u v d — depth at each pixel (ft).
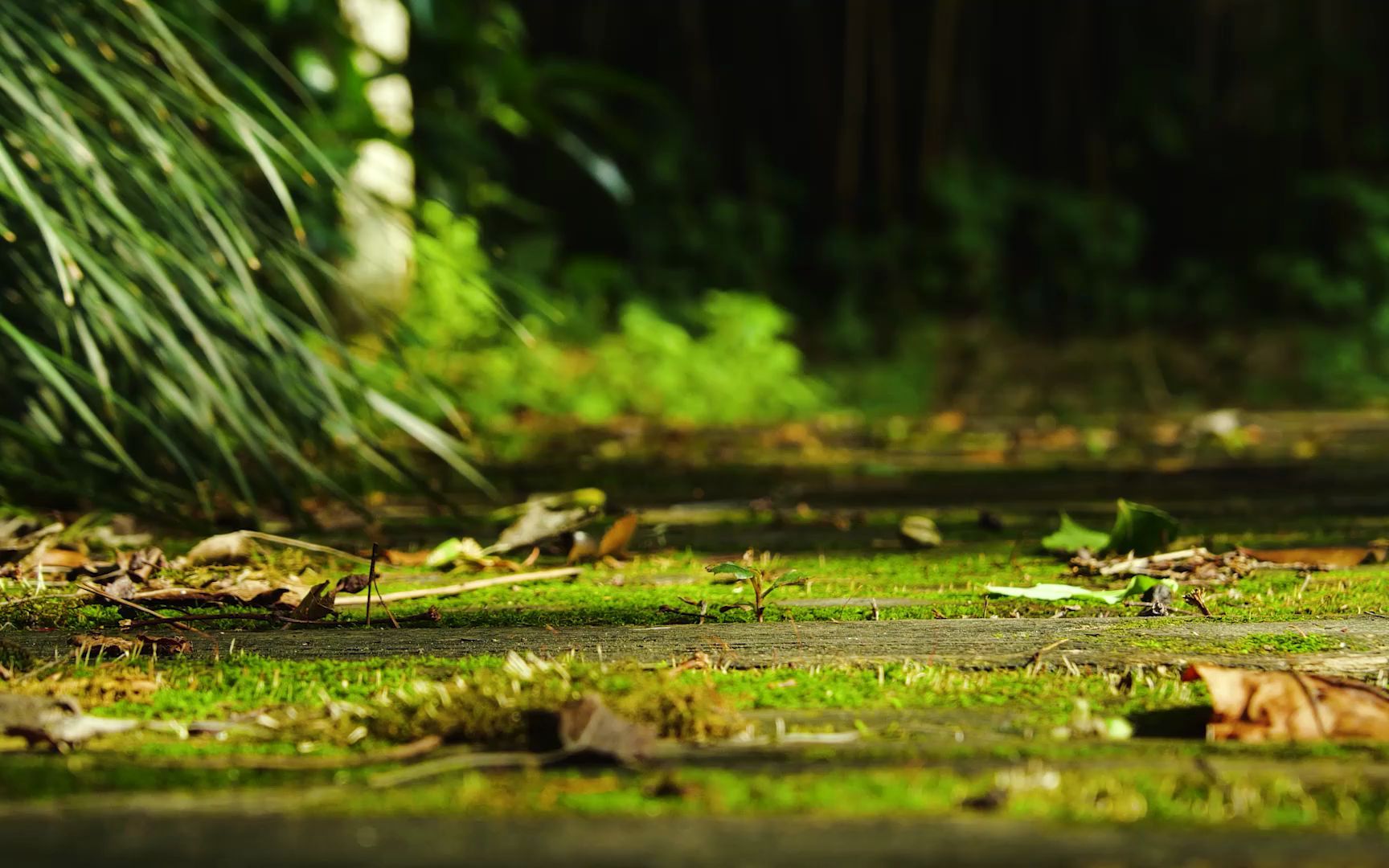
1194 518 7.70
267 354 6.43
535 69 14.43
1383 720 5.04
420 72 14.61
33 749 5.00
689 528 7.48
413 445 11.32
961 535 7.09
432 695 5.15
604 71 14.37
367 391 6.95
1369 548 6.32
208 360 6.47
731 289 23.70
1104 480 9.90
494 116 14.76
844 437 13.52
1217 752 4.97
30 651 5.47
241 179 9.14
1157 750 4.99
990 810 4.78
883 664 5.40
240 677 5.33
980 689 5.28
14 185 5.99
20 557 6.15
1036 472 10.52
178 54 6.64
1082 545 6.38
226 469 7.35
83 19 6.59
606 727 4.96
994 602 5.85
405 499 8.55
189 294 6.44
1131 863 4.66
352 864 4.66
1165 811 4.78
